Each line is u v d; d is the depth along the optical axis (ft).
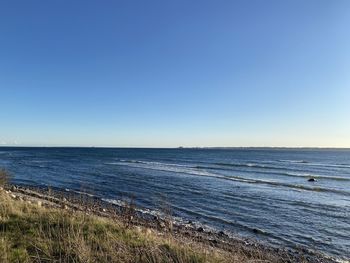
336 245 48.96
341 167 229.86
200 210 70.59
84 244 22.36
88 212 38.58
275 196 93.20
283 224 60.64
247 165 237.25
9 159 277.85
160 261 21.12
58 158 318.45
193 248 25.86
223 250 34.27
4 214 29.86
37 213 32.01
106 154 476.54
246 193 97.50
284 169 203.10
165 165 227.61
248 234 53.21
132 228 30.53
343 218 66.28
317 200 87.81
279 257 40.78
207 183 119.55
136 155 444.14
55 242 23.43
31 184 109.70
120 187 103.71
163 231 41.42
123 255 21.89
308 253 44.80
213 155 470.80
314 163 283.38
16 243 23.11
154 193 92.22
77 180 123.65
